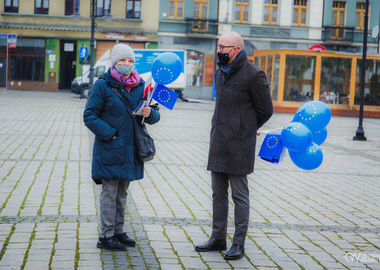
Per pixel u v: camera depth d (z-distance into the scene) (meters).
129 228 5.44
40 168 8.55
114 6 37.94
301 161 4.98
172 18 38.28
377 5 38.50
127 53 4.73
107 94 4.69
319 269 4.47
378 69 27.44
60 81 40.03
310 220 6.16
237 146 4.68
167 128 16.25
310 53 26.86
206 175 8.74
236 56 4.72
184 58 31.05
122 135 4.68
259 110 4.75
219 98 4.77
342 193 7.86
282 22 38.41
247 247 5.01
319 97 27.20
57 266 4.23
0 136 12.21
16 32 37.94
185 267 4.37
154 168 9.16
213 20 38.03
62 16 37.81
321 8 38.44
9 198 6.46
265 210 6.54
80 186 7.34
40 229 5.23
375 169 10.38
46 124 15.42
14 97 28.53
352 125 21.67
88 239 4.98
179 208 6.40
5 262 4.27
